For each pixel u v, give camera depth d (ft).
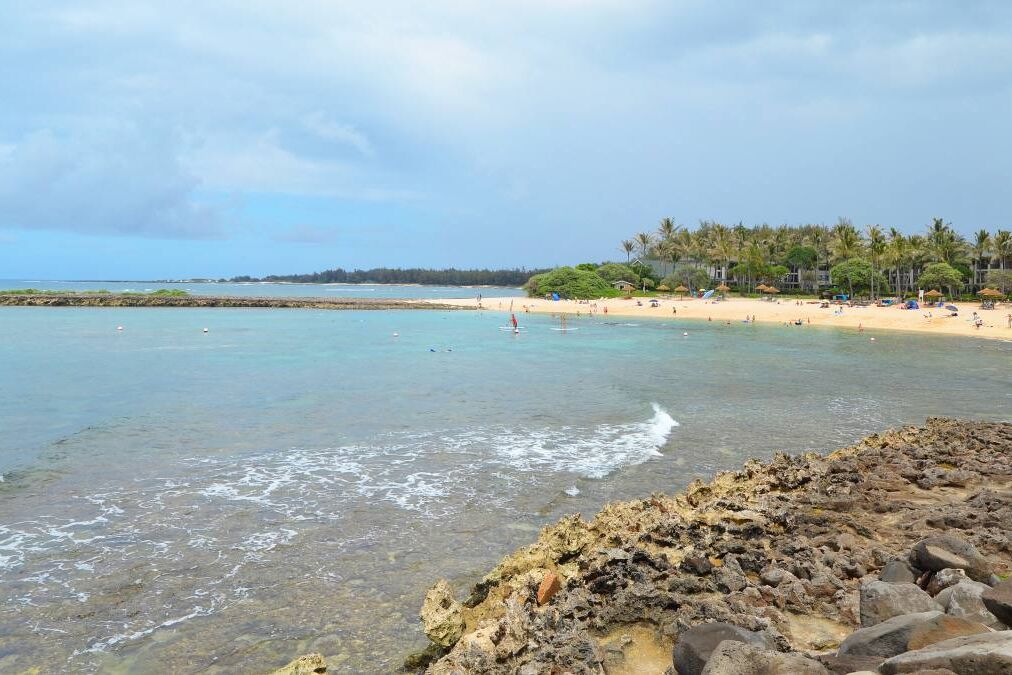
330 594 34.88
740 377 117.70
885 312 285.64
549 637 24.31
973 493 41.09
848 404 91.20
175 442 66.39
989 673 14.30
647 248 542.16
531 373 122.11
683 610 24.90
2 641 30.35
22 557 38.78
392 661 28.91
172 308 391.86
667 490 51.90
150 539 41.63
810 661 16.28
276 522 44.62
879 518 37.01
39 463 58.18
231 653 29.60
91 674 28.14
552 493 51.01
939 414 84.79
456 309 391.24
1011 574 25.39
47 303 386.93
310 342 187.93
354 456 61.46
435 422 77.00
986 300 338.54
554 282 456.04
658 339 205.16
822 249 451.12
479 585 32.37
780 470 49.34
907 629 18.42
